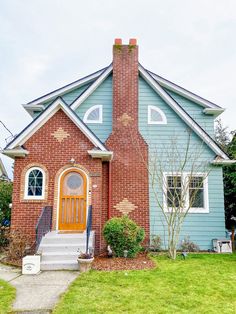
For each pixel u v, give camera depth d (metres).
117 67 13.00
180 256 10.23
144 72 13.36
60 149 10.99
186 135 12.97
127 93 12.77
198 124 13.06
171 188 12.27
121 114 12.58
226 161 12.40
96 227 10.51
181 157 12.70
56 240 9.28
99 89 13.44
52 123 11.15
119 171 12.05
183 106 14.10
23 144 10.99
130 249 9.65
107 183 11.87
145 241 11.47
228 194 14.51
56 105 11.03
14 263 8.65
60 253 8.72
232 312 5.09
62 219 10.66
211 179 12.56
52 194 10.70
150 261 9.19
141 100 13.35
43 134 11.07
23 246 9.36
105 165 12.02
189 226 12.09
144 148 12.34
